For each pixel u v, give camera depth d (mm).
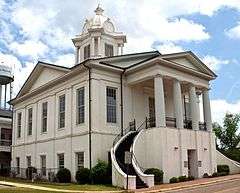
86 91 34031
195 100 36500
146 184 27516
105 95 34281
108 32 43750
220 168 38062
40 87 41562
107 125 33844
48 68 40906
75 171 34062
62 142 36812
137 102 36969
